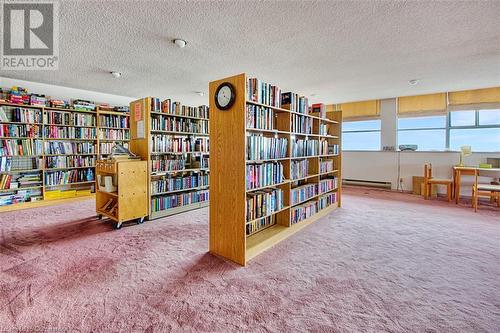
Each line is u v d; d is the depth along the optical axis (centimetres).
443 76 417
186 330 142
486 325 147
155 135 370
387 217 379
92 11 218
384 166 619
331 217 379
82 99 520
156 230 314
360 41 281
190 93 561
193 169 419
